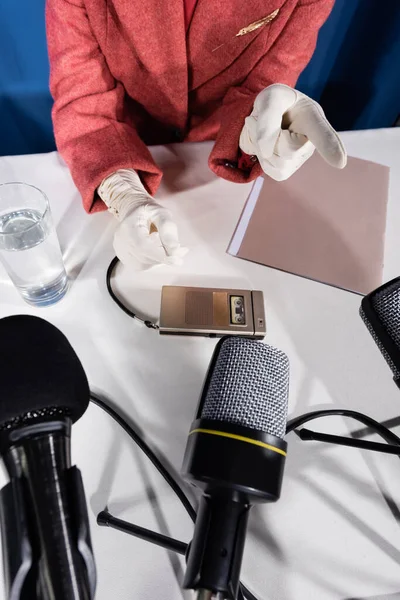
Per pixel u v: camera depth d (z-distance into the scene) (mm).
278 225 599
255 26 583
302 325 521
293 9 589
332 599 377
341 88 1149
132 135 612
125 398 462
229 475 300
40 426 235
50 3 547
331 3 593
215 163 612
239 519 304
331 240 590
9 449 229
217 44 607
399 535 409
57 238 563
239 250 573
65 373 258
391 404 477
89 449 433
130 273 546
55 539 203
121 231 527
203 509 309
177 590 375
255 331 496
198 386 475
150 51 583
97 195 592
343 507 418
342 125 1226
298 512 412
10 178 618
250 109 594
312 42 643
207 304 507
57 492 215
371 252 585
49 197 607
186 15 585
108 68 621
